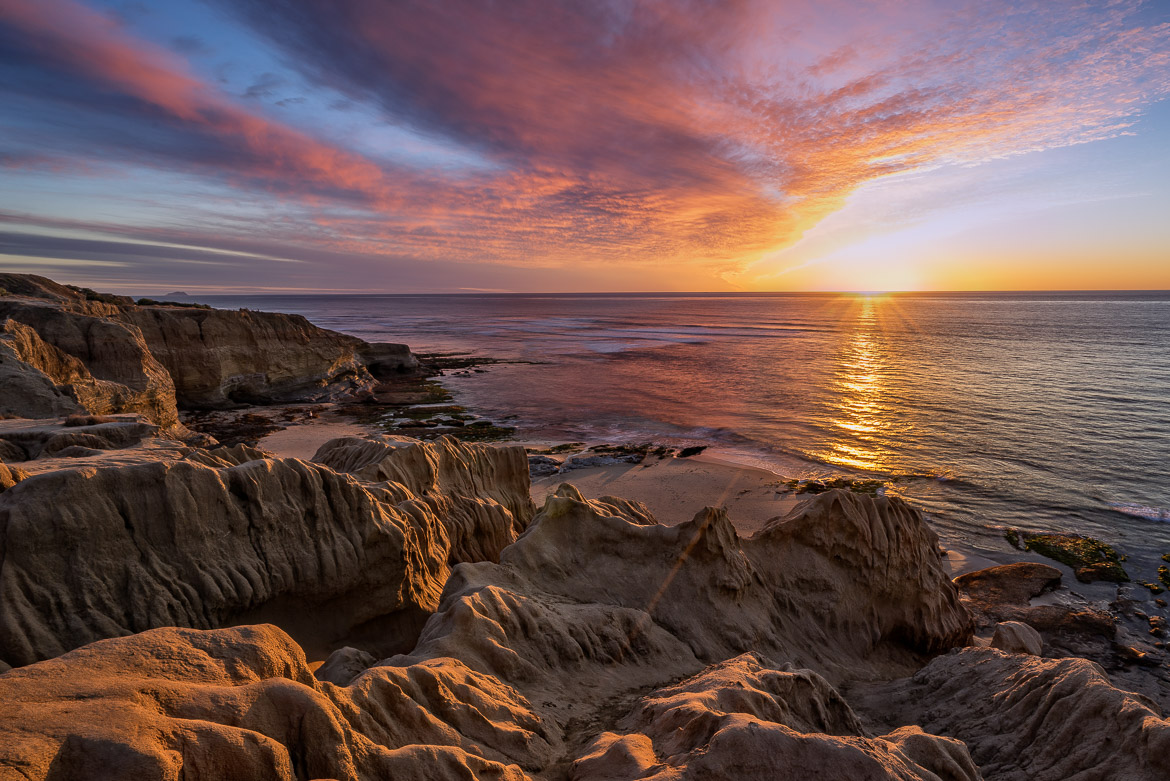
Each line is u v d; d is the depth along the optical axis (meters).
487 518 18.55
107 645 5.04
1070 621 21.75
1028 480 37.09
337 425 51.16
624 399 63.88
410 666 7.81
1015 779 8.81
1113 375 75.56
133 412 35.22
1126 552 27.81
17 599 8.85
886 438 47.19
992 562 26.78
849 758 6.18
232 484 11.59
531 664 9.80
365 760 5.52
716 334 151.75
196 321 53.00
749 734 6.26
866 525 15.55
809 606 14.62
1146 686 18.47
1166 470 38.69
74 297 54.38
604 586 13.16
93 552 9.72
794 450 44.31
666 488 36.03
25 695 4.17
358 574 12.54
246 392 57.03
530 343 129.12
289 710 5.15
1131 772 7.92
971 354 100.25
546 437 48.62
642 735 7.64
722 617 12.96
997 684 10.84
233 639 5.66
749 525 30.47
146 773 3.73
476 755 7.03
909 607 16.08
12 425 19.20
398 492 16.09
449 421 53.16
